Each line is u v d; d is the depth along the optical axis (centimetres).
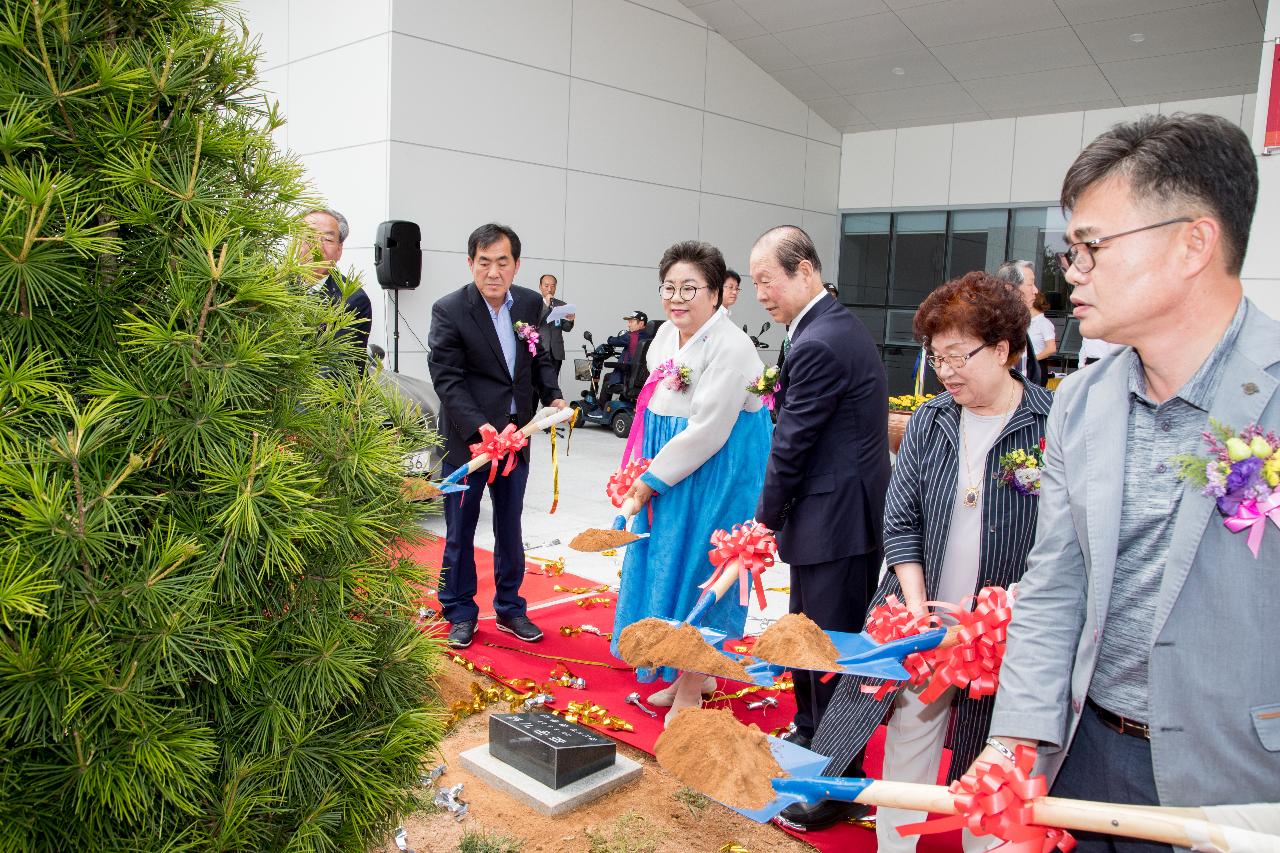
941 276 1485
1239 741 132
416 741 166
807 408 279
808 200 1527
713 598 257
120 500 129
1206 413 138
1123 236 135
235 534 136
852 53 1288
